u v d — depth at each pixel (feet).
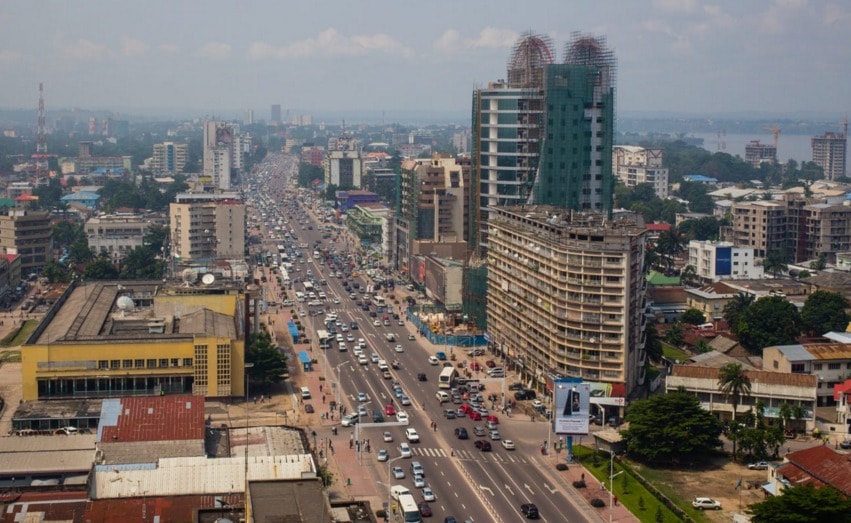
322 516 568.82
